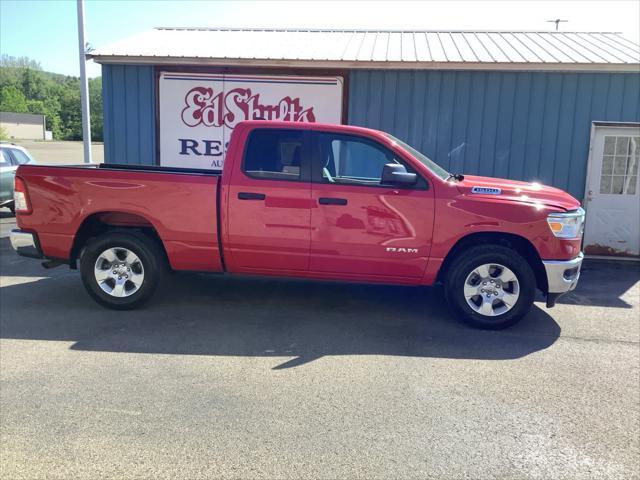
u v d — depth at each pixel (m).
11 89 112.06
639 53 9.82
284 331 5.64
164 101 10.36
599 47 10.46
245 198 5.86
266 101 10.16
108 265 6.23
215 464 3.25
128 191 6.01
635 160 9.66
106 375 4.48
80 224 6.14
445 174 6.24
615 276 8.62
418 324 5.96
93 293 6.22
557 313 6.50
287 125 5.91
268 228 5.87
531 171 9.81
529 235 5.64
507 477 3.17
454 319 6.17
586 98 9.52
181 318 6.01
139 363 4.74
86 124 12.37
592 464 3.31
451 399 4.13
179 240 6.02
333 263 5.89
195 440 3.50
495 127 9.77
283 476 3.14
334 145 5.93
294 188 5.80
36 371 4.55
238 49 10.45
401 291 7.34
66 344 5.19
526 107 9.66
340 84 9.96
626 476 3.19
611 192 9.82
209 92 10.25
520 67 9.30
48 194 6.15
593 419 3.86
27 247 6.29
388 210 5.72
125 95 10.41
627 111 9.49
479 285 5.78
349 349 5.15
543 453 3.41
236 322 5.90
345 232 5.79
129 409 3.90
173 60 9.81
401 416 3.85
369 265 5.85
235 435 3.57
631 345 5.42
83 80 12.21
